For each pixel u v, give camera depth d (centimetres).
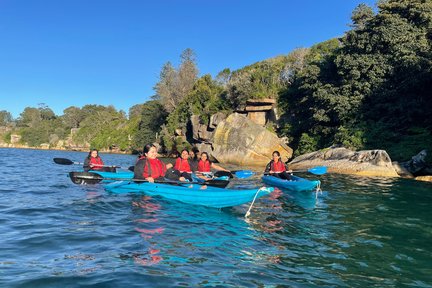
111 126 7550
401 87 2116
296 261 450
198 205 777
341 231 612
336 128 2333
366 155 1862
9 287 335
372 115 2195
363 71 2258
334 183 1360
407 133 2083
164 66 4794
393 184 1361
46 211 689
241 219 674
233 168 2212
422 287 388
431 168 1672
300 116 2778
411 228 645
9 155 3909
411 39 2175
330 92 2370
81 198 834
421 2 2283
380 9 2392
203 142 3269
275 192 1048
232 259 445
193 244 499
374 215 755
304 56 3209
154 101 5297
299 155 2547
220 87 3722
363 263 454
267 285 369
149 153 886
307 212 768
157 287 348
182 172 1006
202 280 372
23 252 441
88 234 528
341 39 2508
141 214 676
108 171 1254
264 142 2550
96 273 377
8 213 668
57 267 392
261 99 2948
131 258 430
